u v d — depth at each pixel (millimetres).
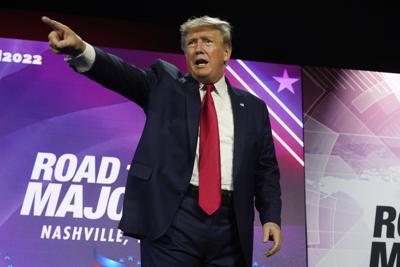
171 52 3754
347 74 3783
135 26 3744
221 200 1505
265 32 3828
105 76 1476
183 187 1470
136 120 3438
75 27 3658
